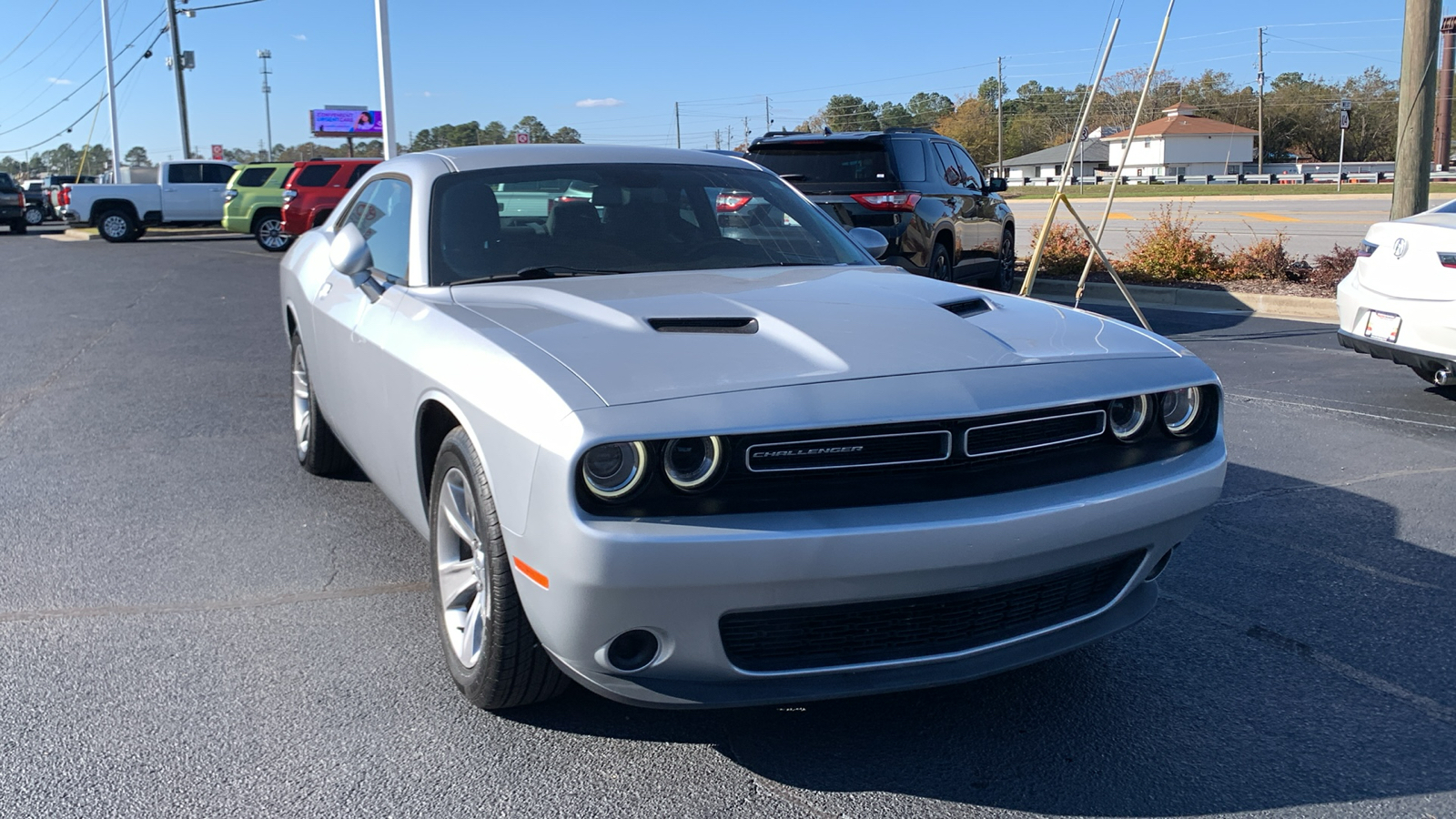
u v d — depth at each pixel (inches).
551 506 90.9
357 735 111.7
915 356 103.9
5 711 116.4
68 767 105.2
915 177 382.0
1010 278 506.9
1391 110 4013.3
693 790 102.3
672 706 95.8
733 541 89.5
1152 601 116.0
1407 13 433.1
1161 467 108.6
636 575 89.1
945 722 115.5
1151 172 3850.9
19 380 311.7
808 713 117.0
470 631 114.8
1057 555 100.2
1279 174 3284.9
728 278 135.6
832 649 99.3
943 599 98.7
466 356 109.5
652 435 89.1
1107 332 122.0
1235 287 471.2
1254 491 196.5
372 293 142.7
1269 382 291.9
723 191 161.0
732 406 92.4
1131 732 113.6
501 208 146.0
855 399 95.2
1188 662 129.7
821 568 91.4
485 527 104.5
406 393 124.0
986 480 98.9
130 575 156.6
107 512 186.1
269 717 115.5
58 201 1018.7
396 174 164.4
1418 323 247.9
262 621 140.9
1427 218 256.5
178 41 1525.6
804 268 146.7
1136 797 101.6
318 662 129.0
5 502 191.6
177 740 110.6
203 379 311.7
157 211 1038.4
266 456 224.1
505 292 129.1
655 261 144.4
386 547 169.0
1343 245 685.9
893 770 106.1
